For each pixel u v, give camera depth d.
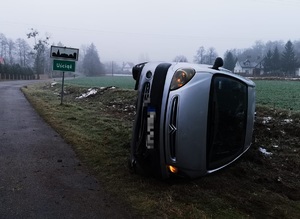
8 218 3.08
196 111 3.67
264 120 8.84
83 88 22.94
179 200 3.67
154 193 3.79
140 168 4.15
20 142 6.07
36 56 96.31
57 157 5.17
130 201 3.55
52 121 8.45
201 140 3.72
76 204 3.44
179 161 3.62
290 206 3.99
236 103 4.36
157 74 3.85
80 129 7.63
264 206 3.87
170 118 3.65
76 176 4.31
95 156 5.25
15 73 70.94
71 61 12.92
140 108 4.04
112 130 7.59
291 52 96.12
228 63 107.94
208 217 3.32
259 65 104.56
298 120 8.67
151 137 3.74
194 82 3.74
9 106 11.79
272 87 31.56
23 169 4.51
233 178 4.79
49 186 3.91
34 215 3.16
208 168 3.89
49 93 20.78
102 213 3.26
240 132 4.48
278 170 5.57
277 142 7.30
